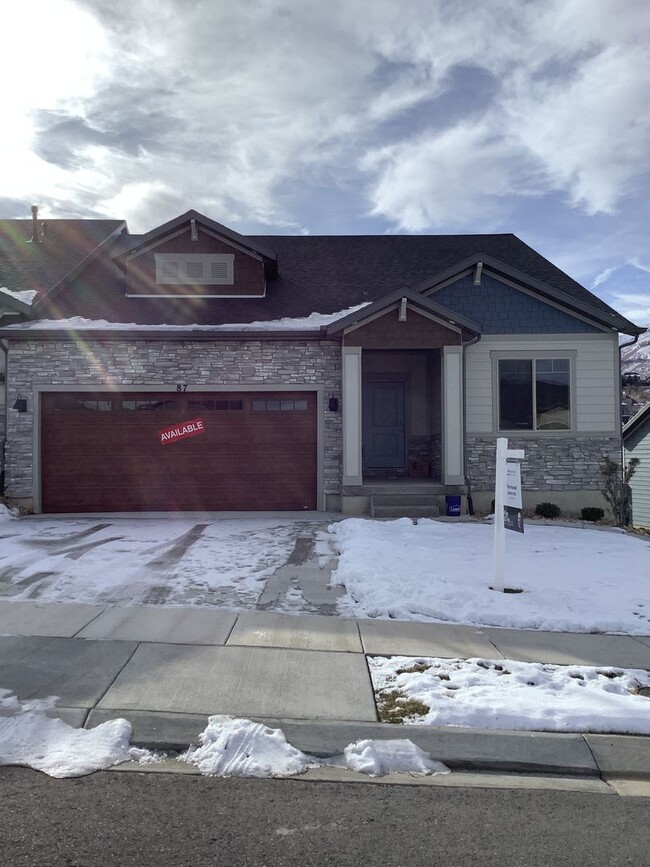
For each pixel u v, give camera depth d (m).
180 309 13.69
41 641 5.63
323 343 13.01
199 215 13.84
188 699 4.61
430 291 13.50
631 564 8.70
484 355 13.46
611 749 4.13
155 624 6.10
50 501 12.88
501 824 3.38
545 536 10.85
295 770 3.85
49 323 12.94
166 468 12.99
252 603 6.82
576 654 5.62
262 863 2.98
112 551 9.09
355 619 6.38
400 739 4.18
